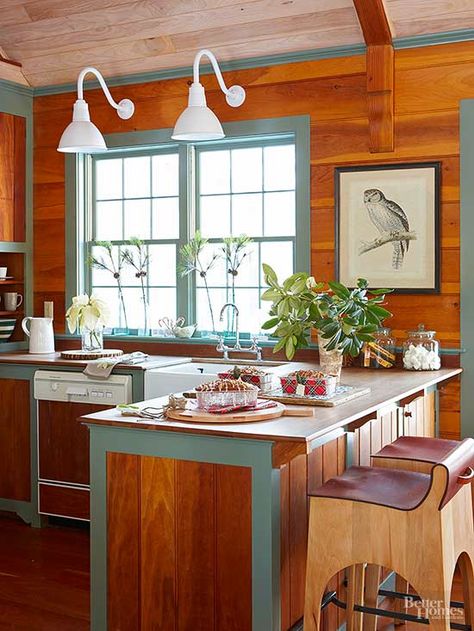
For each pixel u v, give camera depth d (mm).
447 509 2662
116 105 5098
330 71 4785
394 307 4688
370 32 4461
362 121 4727
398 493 2781
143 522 3039
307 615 2771
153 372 4695
